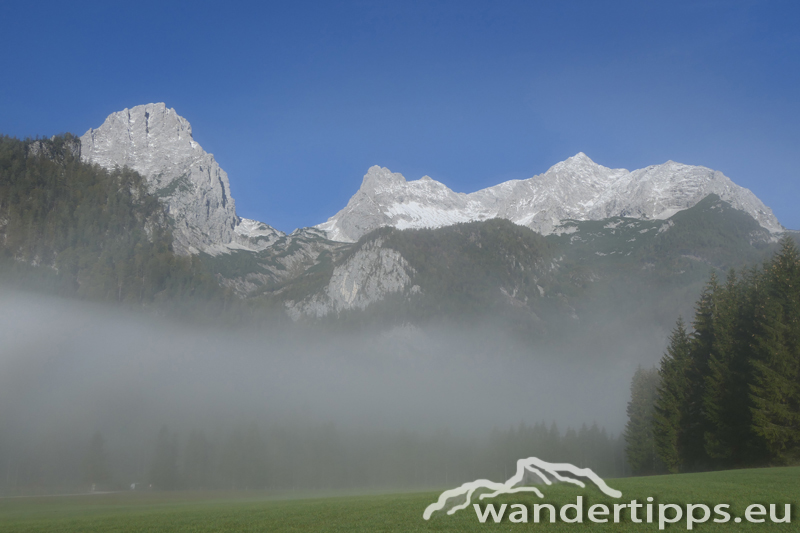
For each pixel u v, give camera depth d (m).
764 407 62.06
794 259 71.00
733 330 73.69
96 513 61.06
